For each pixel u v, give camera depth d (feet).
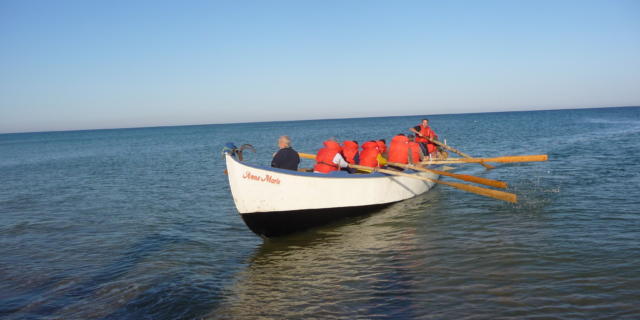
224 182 49.29
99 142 242.78
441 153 45.14
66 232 28.55
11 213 36.73
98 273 19.83
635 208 25.53
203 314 14.83
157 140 232.53
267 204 23.17
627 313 12.82
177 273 19.16
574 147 69.72
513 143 87.20
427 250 20.01
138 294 16.93
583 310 13.15
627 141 75.66
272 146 128.26
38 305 16.37
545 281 15.47
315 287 16.51
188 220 30.19
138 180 55.67
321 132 235.81
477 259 18.21
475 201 30.58
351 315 13.85
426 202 31.58
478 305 13.89
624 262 16.85
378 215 28.55
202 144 161.58
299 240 23.71
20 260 22.49
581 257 17.69
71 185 54.44
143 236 26.40
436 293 15.05
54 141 307.78
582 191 31.37
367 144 32.12
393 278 16.79
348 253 20.53
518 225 23.32
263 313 14.55
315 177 24.73
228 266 19.94
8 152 168.45
